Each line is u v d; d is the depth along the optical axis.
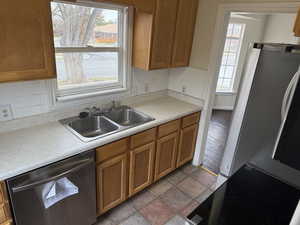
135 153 2.13
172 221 2.16
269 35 4.83
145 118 2.34
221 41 2.45
